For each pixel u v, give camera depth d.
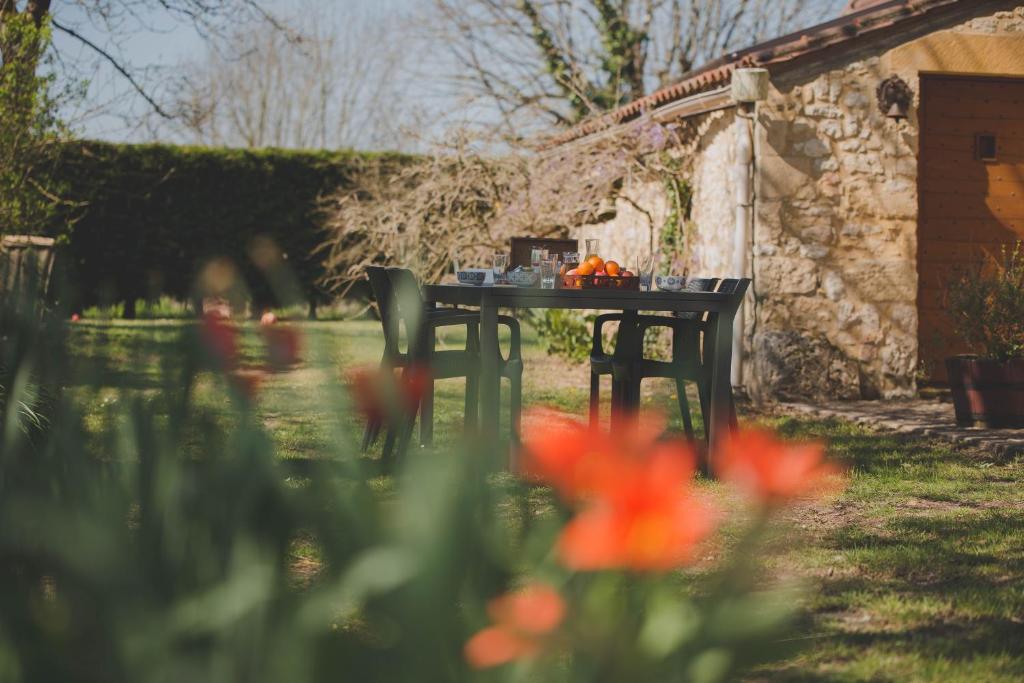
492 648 0.93
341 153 16.14
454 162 11.27
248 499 1.13
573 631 0.95
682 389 5.51
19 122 8.11
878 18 8.35
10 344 1.87
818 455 0.94
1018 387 6.73
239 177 15.86
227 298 1.33
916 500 4.81
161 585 1.05
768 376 8.35
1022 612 3.10
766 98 8.23
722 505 4.50
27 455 1.33
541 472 0.90
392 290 5.35
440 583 1.00
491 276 6.24
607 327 10.71
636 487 0.82
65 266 2.08
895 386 8.56
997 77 8.89
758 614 0.97
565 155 10.93
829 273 8.48
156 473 1.17
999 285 6.99
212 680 0.97
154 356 1.36
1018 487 5.12
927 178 8.96
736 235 8.46
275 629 1.01
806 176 8.45
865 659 2.64
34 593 1.12
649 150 10.37
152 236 15.53
